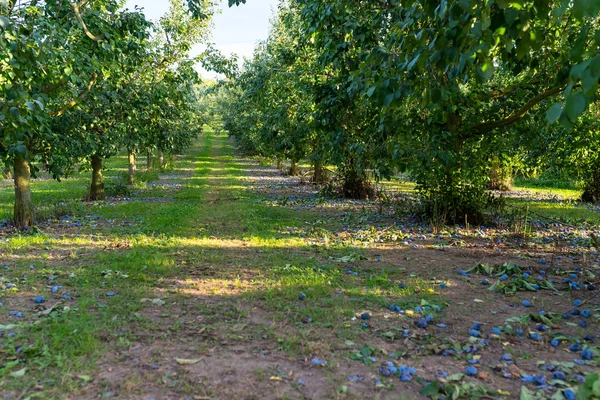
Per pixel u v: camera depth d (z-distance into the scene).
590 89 2.04
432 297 5.66
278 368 3.79
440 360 3.97
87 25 9.77
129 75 13.42
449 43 3.47
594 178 17.02
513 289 5.91
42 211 13.09
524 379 3.59
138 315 4.93
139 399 3.29
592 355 3.98
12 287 5.87
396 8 7.46
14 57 6.08
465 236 9.76
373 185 18.02
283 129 18.62
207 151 55.22
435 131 9.95
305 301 5.50
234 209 14.06
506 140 12.04
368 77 5.15
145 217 12.33
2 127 5.94
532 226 10.95
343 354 4.06
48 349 4.06
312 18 9.73
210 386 3.48
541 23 6.57
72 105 11.02
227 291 5.88
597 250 8.12
